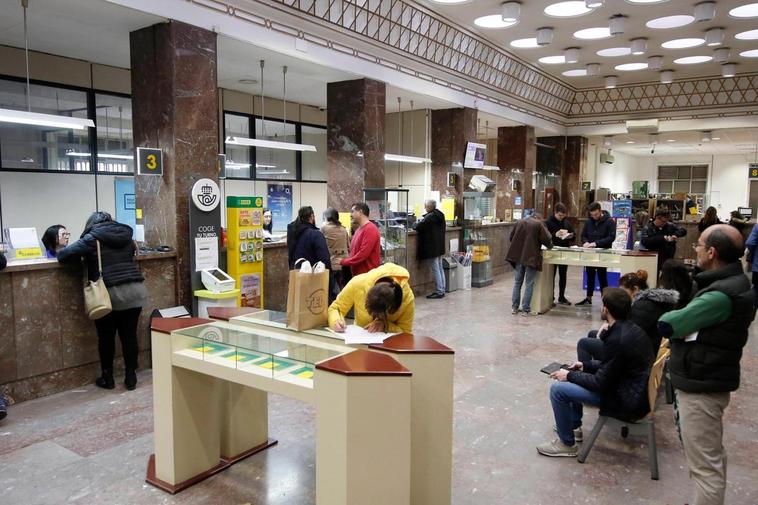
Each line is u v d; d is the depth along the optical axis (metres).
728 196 21.78
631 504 2.89
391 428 2.22
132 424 3.84
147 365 5.05
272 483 3.05
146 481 3.06
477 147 10.15
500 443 3.61
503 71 10.42
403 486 2.27
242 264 5.49
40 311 4.29
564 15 7.79
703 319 2.43
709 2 7.14
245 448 3.36
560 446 3.43
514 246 7.43
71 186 6.96
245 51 6.14
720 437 2.53
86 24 5.17
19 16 4.96
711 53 9.80
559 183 14.35
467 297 8.80
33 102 6.54
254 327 3.11
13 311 4.13
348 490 2.20
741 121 11.72
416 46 8.14
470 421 3.95
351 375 2.15
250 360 2.66
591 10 7.55
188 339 2.93
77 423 3.85
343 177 7.82
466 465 3.31
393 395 2.21
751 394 4.57
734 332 2.44
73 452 3.41
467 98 9.86
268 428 3.75
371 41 7.37
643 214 12.88
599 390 3.21
